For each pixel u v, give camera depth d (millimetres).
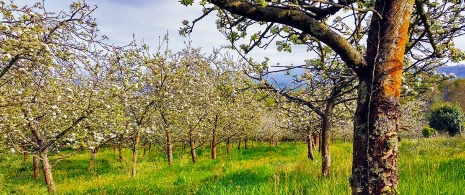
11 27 4875
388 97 2281
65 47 5559
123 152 32406
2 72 5609
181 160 24000
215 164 18500
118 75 11641
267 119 30984
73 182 16328
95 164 25109
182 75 17125
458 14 4129
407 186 5105
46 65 5570
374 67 2225
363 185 2301
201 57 20172
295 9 2449
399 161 9945
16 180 19375
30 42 5000
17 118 8180
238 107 22547
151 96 15680
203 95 18906
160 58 15750
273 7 2438
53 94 7738
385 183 2229
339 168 8727
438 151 14172
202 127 22172
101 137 10812
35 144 11375
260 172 11070
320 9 2631
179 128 21375
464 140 18766
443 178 5723
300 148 29891
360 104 2398
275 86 5297
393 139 2266
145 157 27172
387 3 2344
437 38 3904
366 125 2330
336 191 5793
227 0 2387
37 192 12367
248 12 2395
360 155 2350
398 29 2311
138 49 14492
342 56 2410
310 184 6902
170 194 9359
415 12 3807
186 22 3027
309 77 5164
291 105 7582
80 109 9539
